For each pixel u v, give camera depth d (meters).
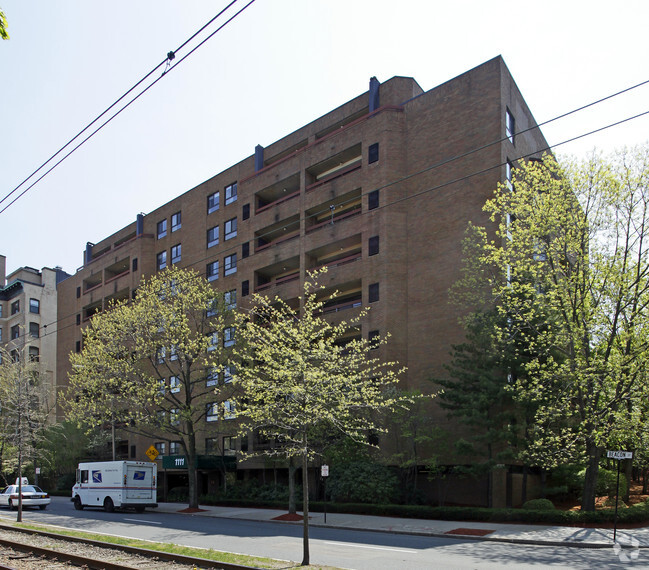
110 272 62.25
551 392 24.38
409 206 35.59
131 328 33.88
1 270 78.12
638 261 22.44
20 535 19.55
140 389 32.16
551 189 24.73
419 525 22.69
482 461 28.97
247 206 45.56
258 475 41.19
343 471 29.94
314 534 20.58
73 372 63.56
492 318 26.47
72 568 13.39
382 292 34.38
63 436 50.38
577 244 23.69
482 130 33.19
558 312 24.25
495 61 33.41
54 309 73.31
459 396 26.77
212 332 36.09
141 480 31.86
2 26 7.95
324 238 38.62
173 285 36.22
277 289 41.03
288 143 44.56
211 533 20.69
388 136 36.22
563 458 23.28
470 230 32.19
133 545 16.08
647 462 28.77
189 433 34.00
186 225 52.09
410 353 33.75
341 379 15.77
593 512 21.81
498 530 20.50
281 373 15.34
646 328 22.16
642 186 22.81
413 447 28.33
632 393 22.14
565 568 13.16
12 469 47.12
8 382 42.53
